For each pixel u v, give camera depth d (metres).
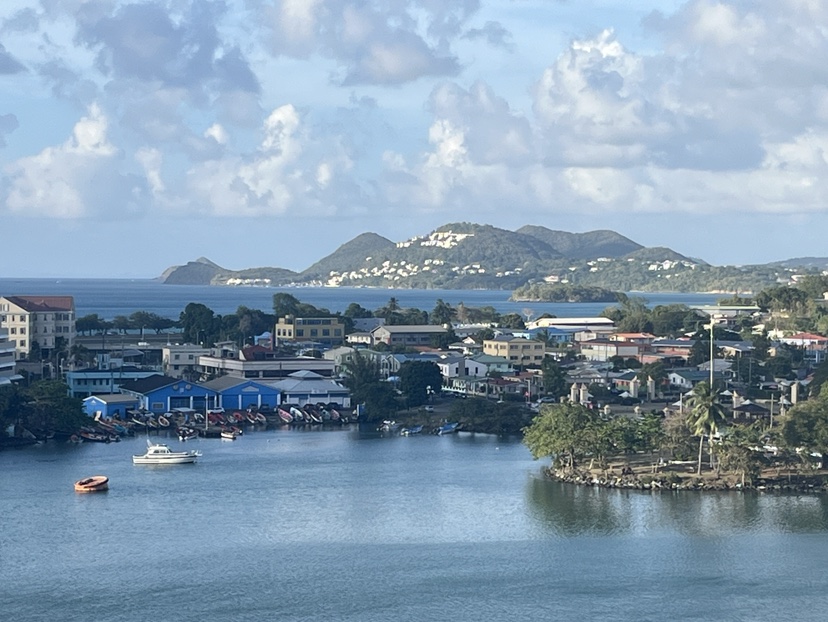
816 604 119.88
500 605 119.19
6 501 163.62
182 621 114.19
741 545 140.38
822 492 168.50
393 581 126.56
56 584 125.00
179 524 150.75
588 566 132.25
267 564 132.88
